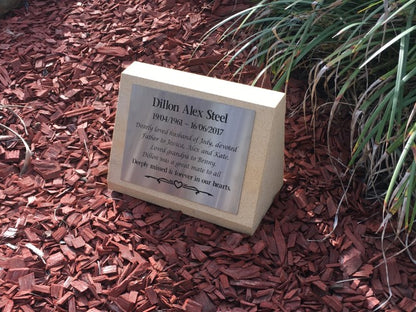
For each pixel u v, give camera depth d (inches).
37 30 44.3
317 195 32.3
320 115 36.1
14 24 45.3
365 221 31.1
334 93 36.8
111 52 40.9
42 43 43.0
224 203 29.7
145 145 30.7
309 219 31.1
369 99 30.9
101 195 32.5
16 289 27.7
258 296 27.5
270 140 28.2
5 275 28.3
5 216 31.5
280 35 37.2
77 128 36.7
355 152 32.1
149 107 30.1
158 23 42.4
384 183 32.9
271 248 29.6
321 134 35.1
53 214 31.5
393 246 29.9
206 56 39.8
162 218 31.0
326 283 28.1
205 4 43.6
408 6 31.5
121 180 31.8
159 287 27.8
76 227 30.7
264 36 38.6
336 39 35.3
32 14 46.3
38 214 31.5
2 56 42.2
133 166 31.3
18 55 42.1
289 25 36.1
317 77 30.9
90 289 27.6
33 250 29.5
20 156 35.1
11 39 43.8
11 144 35.7
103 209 31.7
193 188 30.2
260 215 30.3
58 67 41.1
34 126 37.0
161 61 39.9
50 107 38.3
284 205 31.8
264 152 28.2
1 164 34.4
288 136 35.0
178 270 28.6
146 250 29.5
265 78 37.3
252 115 28.0
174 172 30.4
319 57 37.3
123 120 30.9
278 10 38.9
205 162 29.6
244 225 29.5
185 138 29.7
